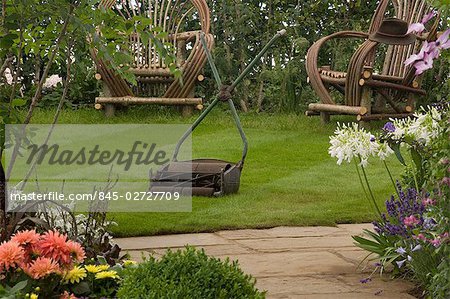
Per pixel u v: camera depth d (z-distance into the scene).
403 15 9.13
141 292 2.27
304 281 3.57
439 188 2.89
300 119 9.57
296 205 5.28
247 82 10.65
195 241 4.37
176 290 2.25
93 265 2.74
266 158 7.18
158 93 10.06
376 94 9.54
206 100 10.78
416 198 3.60
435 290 2.91
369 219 4.93
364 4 10.92
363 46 8.56
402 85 8.71
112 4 9.45
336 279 3.61
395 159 7.09
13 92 3.42
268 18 10.93
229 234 4.55
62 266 2.52
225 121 9.41
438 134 3.32
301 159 7.14
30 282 2.46
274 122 9.37
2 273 2.45
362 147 3.80
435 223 3.19
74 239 3.10
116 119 9.22
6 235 3.03
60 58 4.09
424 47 2.49
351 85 8.58
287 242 4.35
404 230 3.46
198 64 9.48
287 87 10.44
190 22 11.13
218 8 10.92
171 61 3.56
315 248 4.22
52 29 3.58
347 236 4.52
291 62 10.51
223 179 5.56
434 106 3.56
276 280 3.59
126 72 3.57
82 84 10.18
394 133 3.67
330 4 10.98
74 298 2.49
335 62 10.81
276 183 6.05
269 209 5.14
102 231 3.38
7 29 3.42
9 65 3.73
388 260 3.71
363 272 3.74
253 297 2.33
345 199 5.48
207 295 2.28
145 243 4.31
